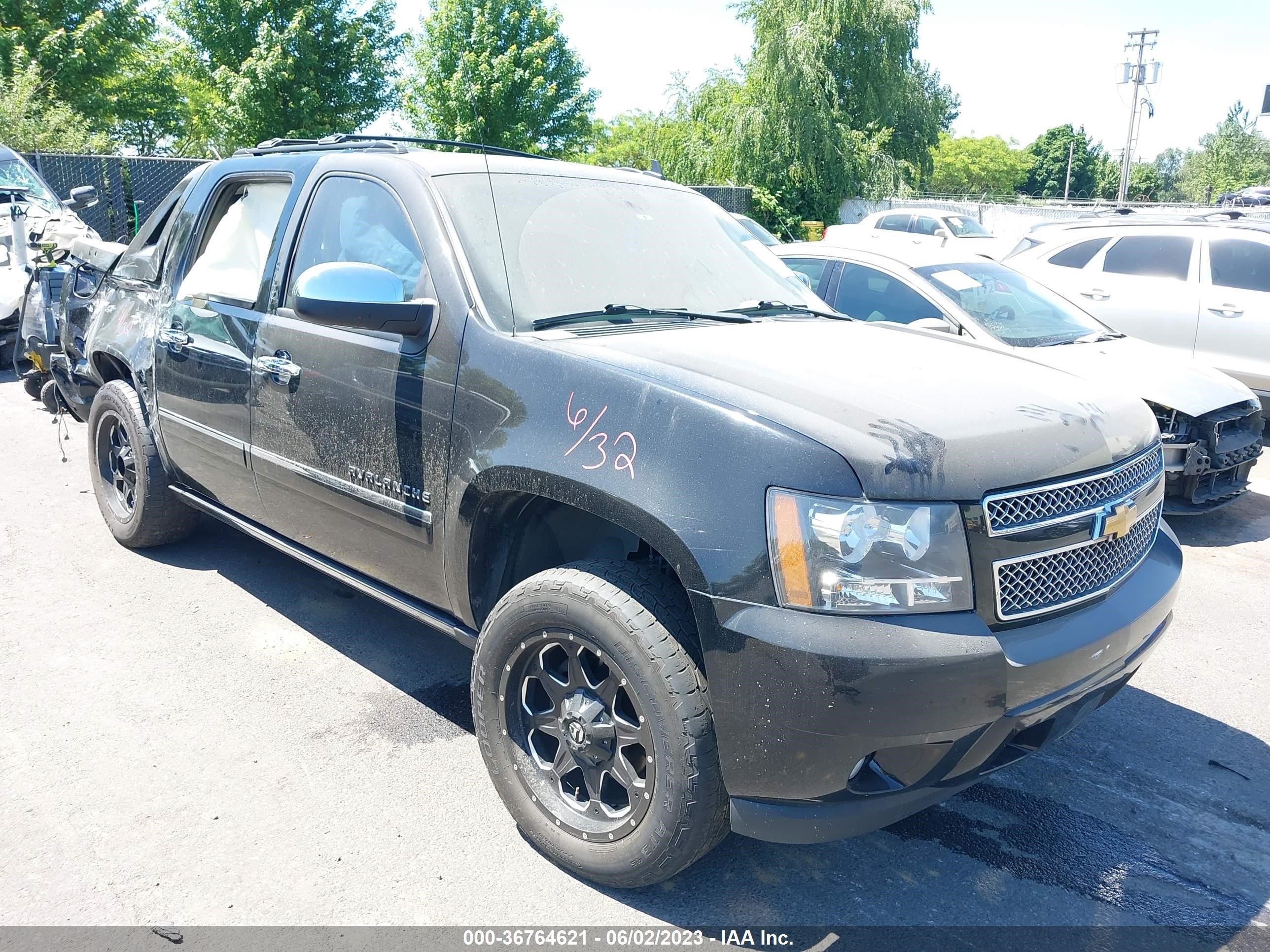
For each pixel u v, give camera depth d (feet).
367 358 10.17
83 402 19.20
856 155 106.11
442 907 8.31
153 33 89.97
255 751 10.55
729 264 12.11
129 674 12.10
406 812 9.61
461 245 9.83
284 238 11.85
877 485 7.13
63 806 9.45
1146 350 20.22
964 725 7.15
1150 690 12.96
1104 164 407.44
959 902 8.71
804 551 7.08
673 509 7.52
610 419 8.09
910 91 115.75
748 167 106.83
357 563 11.02
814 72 104.17
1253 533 19.94
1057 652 7.55
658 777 7.72
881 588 7.06
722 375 8.21
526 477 8.47
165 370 13.67
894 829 9.80
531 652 8.63
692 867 9.06
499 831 9.37
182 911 8.13
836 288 21.20
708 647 7.34
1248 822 10.09
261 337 11.68
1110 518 8.24
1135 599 8.59
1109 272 29.48
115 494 16.25
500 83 103.55
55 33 81.56
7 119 68.13
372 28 94.84
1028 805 10.27
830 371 8.70
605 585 7.98
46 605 13.97
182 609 14.01
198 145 100.83
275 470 11.62
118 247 17.13
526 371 8.77
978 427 7.88
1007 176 362.12
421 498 9.66
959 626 7.18
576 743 8.38
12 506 18.15
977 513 7.33
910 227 72.28
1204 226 28.22
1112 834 9.82
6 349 30.66
